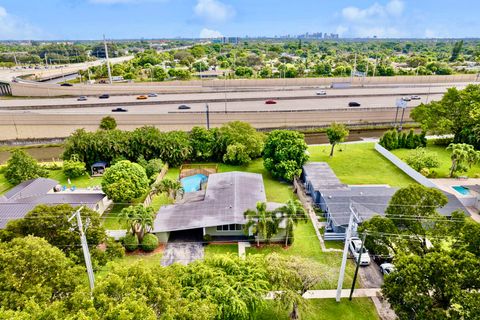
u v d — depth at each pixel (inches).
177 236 1373.0
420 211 1040.2
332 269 1082.7
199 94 3690.9
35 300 684.1
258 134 2252.7
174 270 856.9
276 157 1849.2
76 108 3157.0
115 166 1573.6
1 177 1962.4
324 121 2849.4
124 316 554.6
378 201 1439.5
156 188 1555.1
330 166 2014.0
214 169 1975.9
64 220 997.8
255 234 1283.2
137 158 1995.6
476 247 856.9
